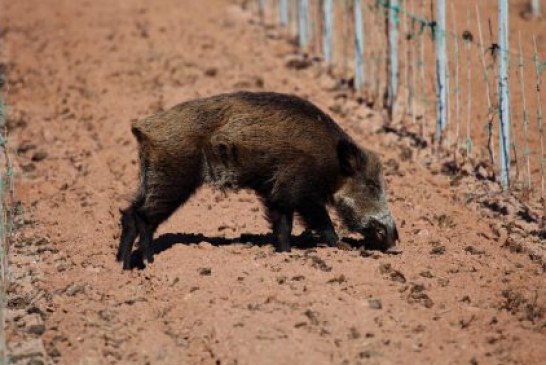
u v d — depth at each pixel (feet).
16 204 135.64
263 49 215.92
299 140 104.58
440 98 149.18
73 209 134.21
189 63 204.95
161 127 103.45
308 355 84.89
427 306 93.50
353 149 106.42
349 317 90.99
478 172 140.67
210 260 107.24
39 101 189.98
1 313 90.89
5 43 235.40
